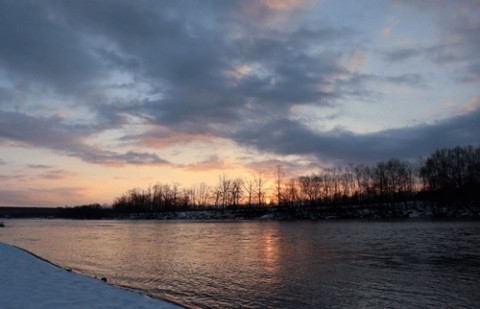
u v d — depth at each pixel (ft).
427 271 95.45
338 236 188.75
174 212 563.89
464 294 74.02
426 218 321.52
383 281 85.71
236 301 71.87
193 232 247.50
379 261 111.45
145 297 47.24
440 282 83.76
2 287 50.21
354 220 339.57
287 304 69.72
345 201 438.40
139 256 134.62
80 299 44.37
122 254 140.87
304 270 100.99
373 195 428.56
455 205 344.49
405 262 108.78
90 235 239.50
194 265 112.98
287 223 332.19
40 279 56.95
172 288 82.69
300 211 422.00
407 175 405.80
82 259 129.08
